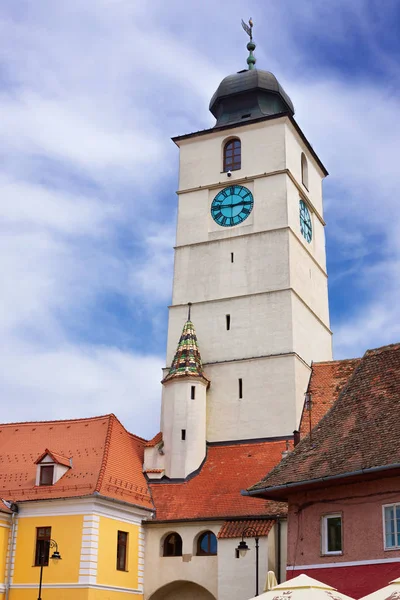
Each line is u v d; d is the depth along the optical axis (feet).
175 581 171.12
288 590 88.28
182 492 182.91
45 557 162.61
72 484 169.27
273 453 187.11
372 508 110.32
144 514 177.37
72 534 161.58
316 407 170.71
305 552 116.78
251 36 257.55
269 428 195.31
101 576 160.35
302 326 211.20
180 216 229.66
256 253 215.31
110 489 169.27
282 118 226.58
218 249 220.64
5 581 163.32
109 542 164.86
